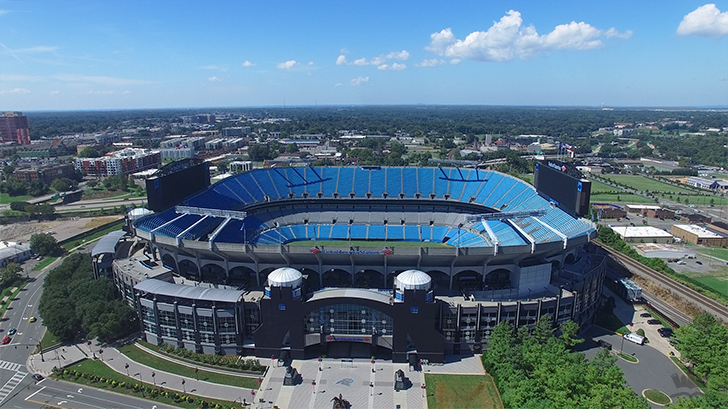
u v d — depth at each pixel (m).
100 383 95.44
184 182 152.62
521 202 163.50
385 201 185.00
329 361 104.38
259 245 116.31
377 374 99.19
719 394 79.25
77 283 128.62
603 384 80.62
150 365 102.19
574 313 112.75
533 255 121.25
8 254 173.75
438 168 199.38
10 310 132.88
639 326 121.31
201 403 88.62
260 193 181.75
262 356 105.69
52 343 112.31
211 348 106.88
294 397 91.00
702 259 176.38
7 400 89.81
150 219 134.50
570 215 135.25
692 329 103.06
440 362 103.75
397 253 114.56
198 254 123.62
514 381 88.19
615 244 181.38
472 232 160.88
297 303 102.38
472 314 105.75
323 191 188.88
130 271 122.38
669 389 93.50
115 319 110.25
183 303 106.94
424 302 100.62
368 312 103.25
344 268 121.31
